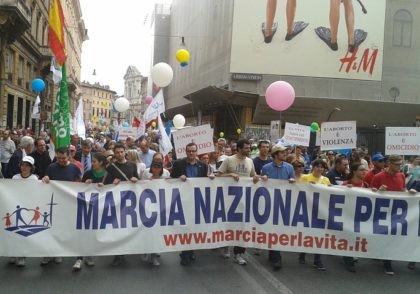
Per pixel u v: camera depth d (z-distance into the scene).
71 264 6.36
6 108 30.69
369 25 34.06
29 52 38.75
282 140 14.01
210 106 37.88
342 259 7.12
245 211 6.57
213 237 6.50
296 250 6.51
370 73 34.09
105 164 6.70
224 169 6.99
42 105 45.47
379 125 32.62
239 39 33.19
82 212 6.11
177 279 5.82
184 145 8.49
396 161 6.86
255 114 31.31
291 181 6.54
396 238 6.46
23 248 5.94
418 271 6.61
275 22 33.28
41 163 8.66
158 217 6.32
